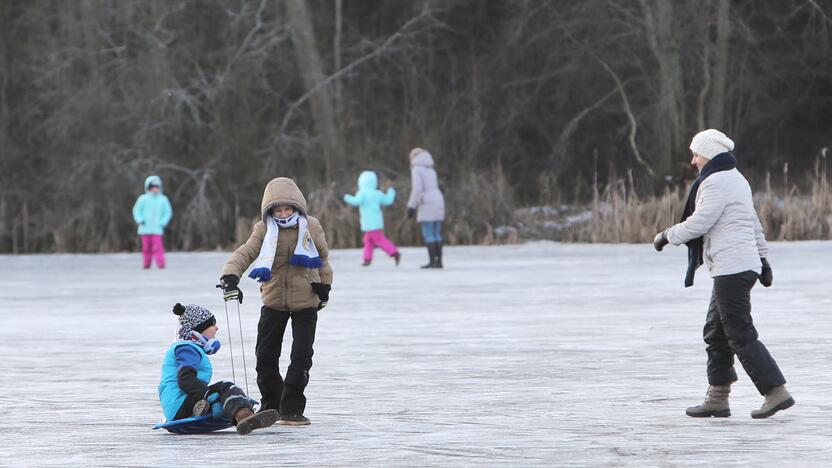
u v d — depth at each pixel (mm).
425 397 27000
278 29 125062
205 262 87812
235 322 44188
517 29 141500
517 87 144250
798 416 24031
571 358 33281
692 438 21734
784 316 42562
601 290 56250
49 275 75625
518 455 20234
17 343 38688
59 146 121000
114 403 26859
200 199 113750
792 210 97188
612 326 41125
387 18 143250
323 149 124688
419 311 47344
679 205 98688
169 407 22734
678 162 134000
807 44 141375
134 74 122250
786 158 146000
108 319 46406
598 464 19391
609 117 144500
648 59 140500
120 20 123312
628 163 144625
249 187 121062
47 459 20375
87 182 115438
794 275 61844
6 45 127125
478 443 21422
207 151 120688
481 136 137125
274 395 24031
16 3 128875
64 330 42562
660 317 43812
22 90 126125
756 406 25344
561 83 144625
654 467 19078
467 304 50062
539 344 36531
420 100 138875
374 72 138875
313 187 115938
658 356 33406
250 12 127625
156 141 119688
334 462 19859
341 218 103812
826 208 96812
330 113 125188
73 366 33156
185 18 125562
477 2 143500
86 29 123688
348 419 24266
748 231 23812
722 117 138750
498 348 35719
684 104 135625
